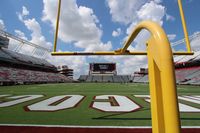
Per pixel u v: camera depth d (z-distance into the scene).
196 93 9.84
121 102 5.82
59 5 2.91
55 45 2.76
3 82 20.84
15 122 3.19
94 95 8.30
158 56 0.83
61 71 66.31
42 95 8.14
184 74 29.25
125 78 50.50
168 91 0.75
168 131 0.73
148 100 6.36
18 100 6.22
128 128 2.80
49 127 2.87
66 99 6.57
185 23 2.33
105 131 2.65
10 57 28.30
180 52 2.21
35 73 32.44
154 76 0.94
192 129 2.74
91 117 3.62
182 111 4.23
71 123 3.14
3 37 30.14
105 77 49.66
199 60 27.34
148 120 3.34
